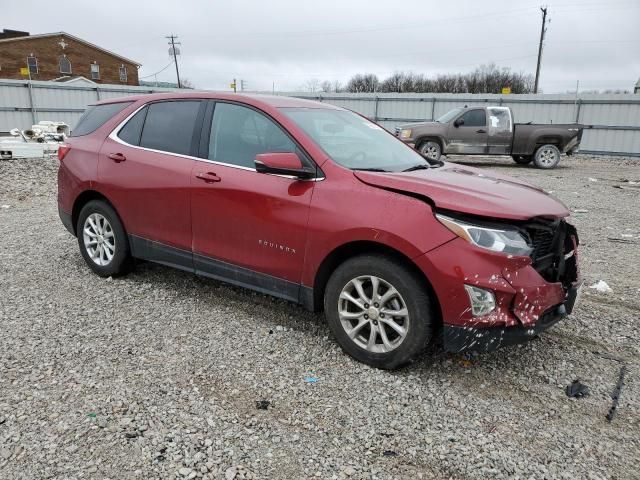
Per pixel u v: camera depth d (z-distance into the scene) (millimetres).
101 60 56500
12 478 2324
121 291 4664
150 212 4410
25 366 3295
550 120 22219
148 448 2555
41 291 4629
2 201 9047
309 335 3855
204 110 4211
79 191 4941
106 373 3238
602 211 9195
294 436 2691
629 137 20984
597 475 2463
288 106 4023
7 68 50000
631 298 4812
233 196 3832
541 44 43750
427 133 16578
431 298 3145
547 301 3084
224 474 2396
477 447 2648
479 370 3422
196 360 3441
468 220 2998
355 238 3262
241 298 4551
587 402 3092
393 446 2643
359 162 3713
